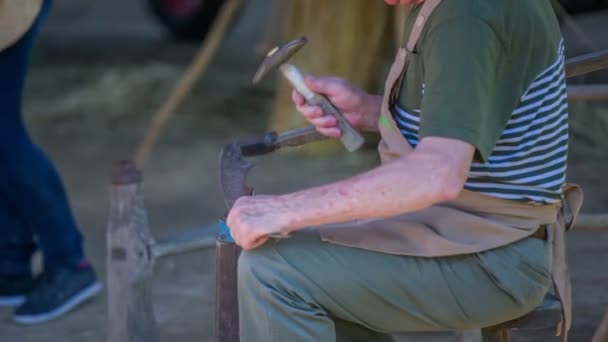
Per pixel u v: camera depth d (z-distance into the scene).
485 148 4.46
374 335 5.34
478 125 4.41
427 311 4.91
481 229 4.84
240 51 21.52
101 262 10.08
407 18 5.20
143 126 15.82
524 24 4.64
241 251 5.29
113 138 15.21
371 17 13.20
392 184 4.39
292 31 13.42
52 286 8.61
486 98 4.47
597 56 5.94
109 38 23.53
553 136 4.84
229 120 16.05
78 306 8.81
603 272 9.38
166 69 19.20
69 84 18.48
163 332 8.30
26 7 7.50
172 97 11.62
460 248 4.81
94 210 11.91
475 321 4.96
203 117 16.17
